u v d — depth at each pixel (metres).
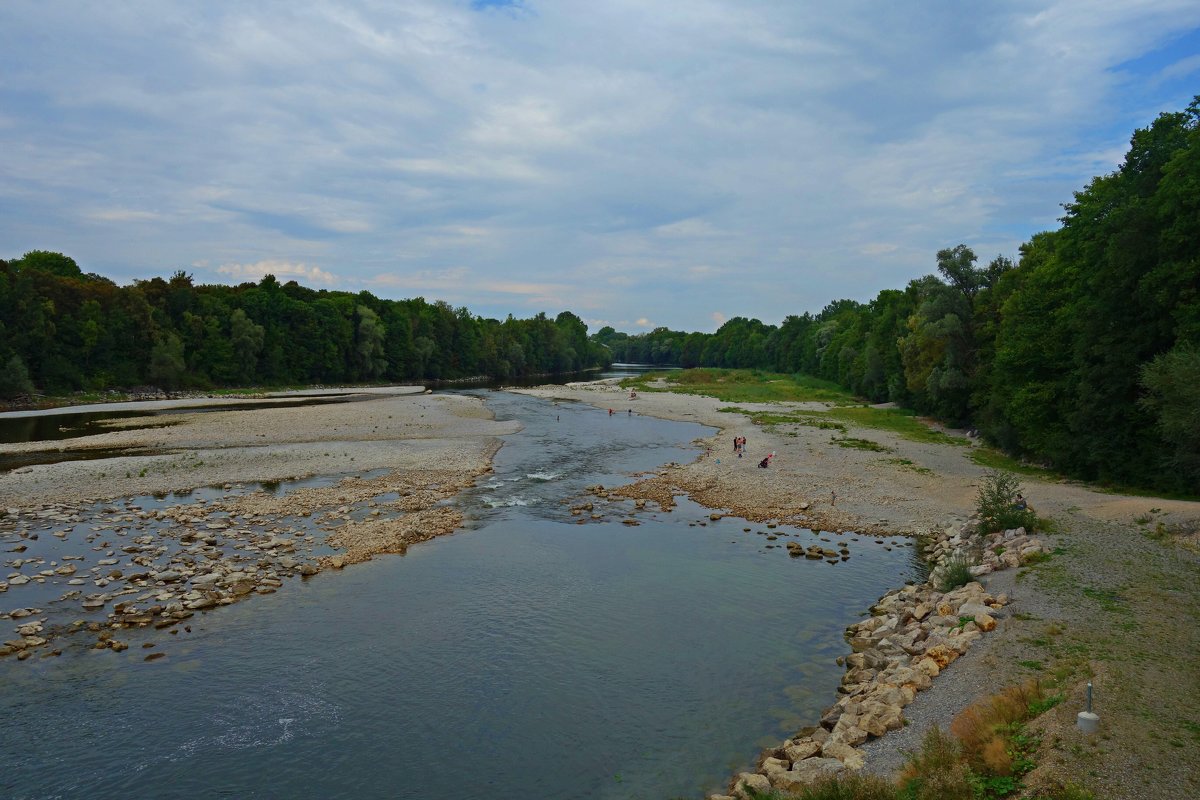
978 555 26.84
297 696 17.53
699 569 27.39
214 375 111.69
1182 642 16.94
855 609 23.55
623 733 16.16
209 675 18.44
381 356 145.38
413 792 14.05
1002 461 48.62
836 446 56.22
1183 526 26.22
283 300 127.25
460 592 24.59
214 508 34.34
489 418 75.69
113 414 72.38
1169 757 11.91
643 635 21.36
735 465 48.16
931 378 69.06
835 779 12.12
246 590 24.06
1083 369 39.16
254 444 53.50
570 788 14.20
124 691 17.52
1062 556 24.22
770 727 16.33
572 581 25.86
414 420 69.94
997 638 18.16
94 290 98.75
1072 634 17.77
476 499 38.38
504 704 17.36
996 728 13.45
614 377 184.12
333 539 29.94
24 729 15.78
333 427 63.25
